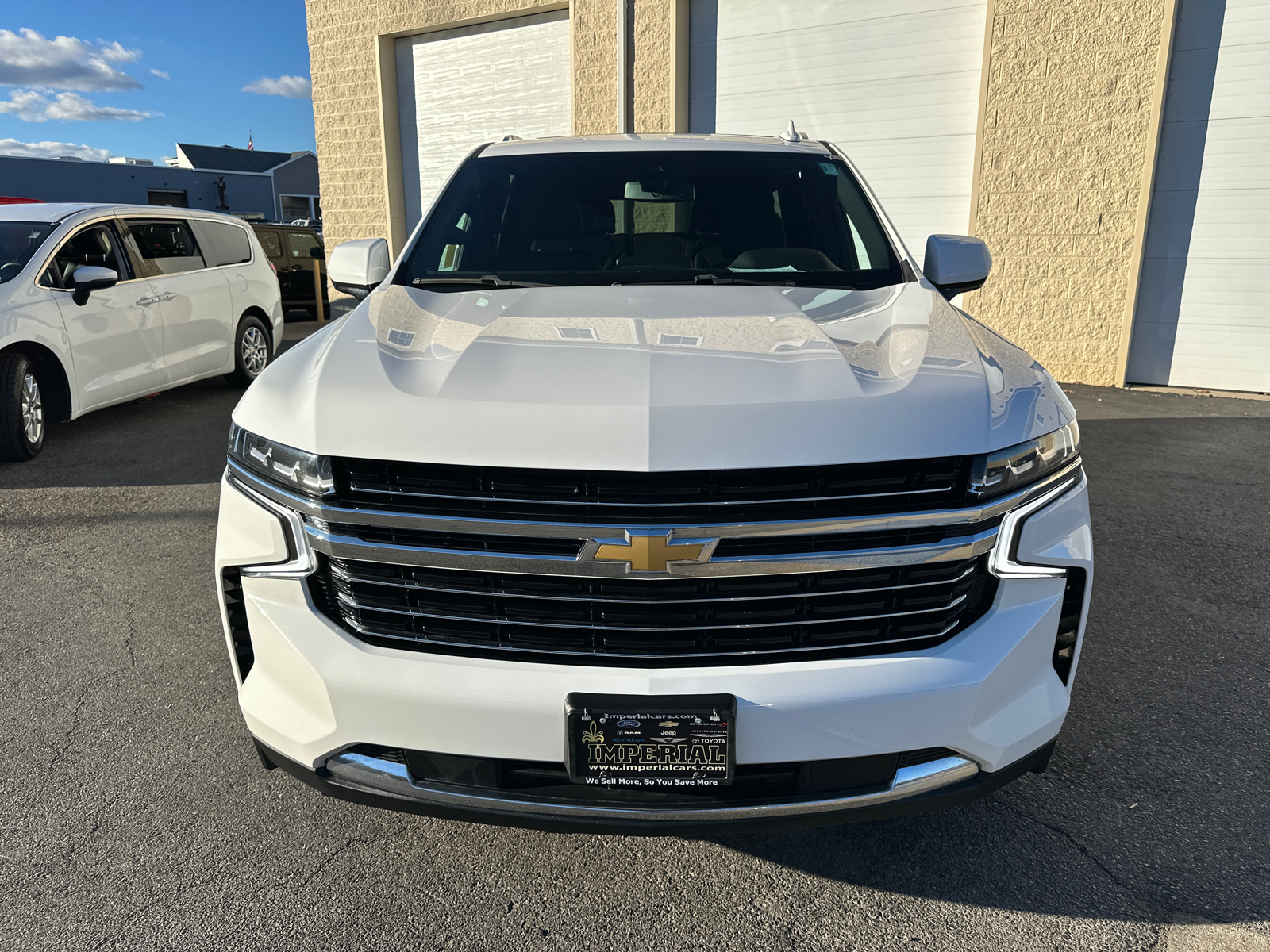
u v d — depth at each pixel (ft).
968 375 5.31
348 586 5.20
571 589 4.92
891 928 5.73
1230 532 13.29
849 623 5.02
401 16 36.68
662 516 4.76
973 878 6.18
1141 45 23.24
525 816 5.16
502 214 8.67
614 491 4.74
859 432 4.80
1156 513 14.19
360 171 40.09
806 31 28.09
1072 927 5.72
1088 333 25.49
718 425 4.74
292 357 6.31
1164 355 25.07
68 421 18.78
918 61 26.58
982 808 6.96
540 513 4.81
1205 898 5.97
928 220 27.37
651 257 8.12
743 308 6.49
